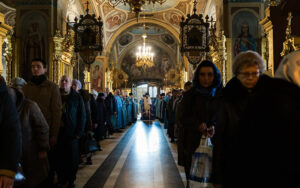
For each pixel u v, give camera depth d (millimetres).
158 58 34812
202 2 17000
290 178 1492
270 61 6332
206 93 3066
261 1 10484
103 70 22188
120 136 12352
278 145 1536
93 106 7301
